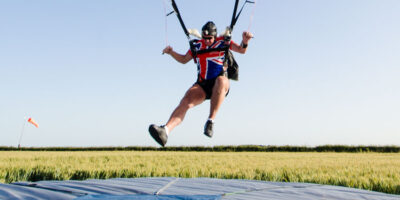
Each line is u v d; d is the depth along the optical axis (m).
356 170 7.47
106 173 6.42
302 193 2.79
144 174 6.32
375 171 7.20
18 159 12.34
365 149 30.19
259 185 3.28
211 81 3.05
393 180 5.36
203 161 11.43
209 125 2.93
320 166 8.96
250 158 14.68
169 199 2.34
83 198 2.35
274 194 2.70
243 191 2.84
